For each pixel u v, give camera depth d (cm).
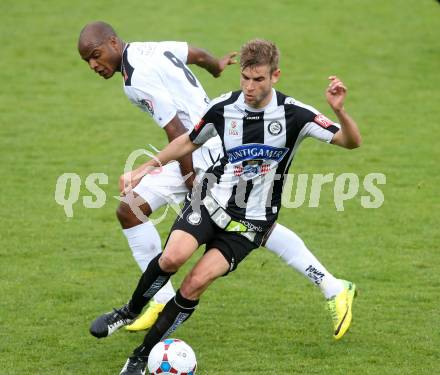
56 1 6981
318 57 5769
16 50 5878
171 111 2317
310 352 2195
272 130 2031
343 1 7106
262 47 1948
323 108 4812
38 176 3828
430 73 5472
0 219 3309
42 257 2930
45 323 2388
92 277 2755
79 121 4662
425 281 2711
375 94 5088
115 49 2356
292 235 2255
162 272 2053
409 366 2103
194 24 6347
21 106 4894
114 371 2094
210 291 2652
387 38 6184
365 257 2936
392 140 4319
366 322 2392
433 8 6900
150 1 7019
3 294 2591
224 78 5353
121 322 2180
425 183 3731
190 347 2036
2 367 2097
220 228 2069
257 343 2258
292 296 2611
